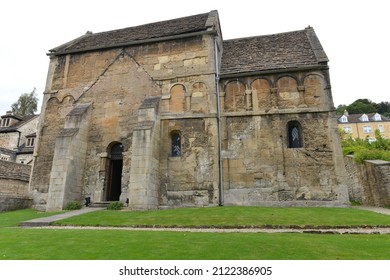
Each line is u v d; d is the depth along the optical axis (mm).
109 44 20984
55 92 21109
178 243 7758
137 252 6812
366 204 18859
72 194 17469
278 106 17609
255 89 18203
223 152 17453
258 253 6684
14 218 14273
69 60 21641
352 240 8320
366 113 82438
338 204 15508
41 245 7633
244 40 22812
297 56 19125
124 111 19344
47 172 19438
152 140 16547
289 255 6527
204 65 18891
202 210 14039
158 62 19781
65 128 18531
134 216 13164
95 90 20328
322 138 16656
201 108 18188
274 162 16766
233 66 19641
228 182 16969
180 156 17703
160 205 16953
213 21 20047
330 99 17125
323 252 6805
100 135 19250
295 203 15930
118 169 20125
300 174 16344
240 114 17875
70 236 8883
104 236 8867
